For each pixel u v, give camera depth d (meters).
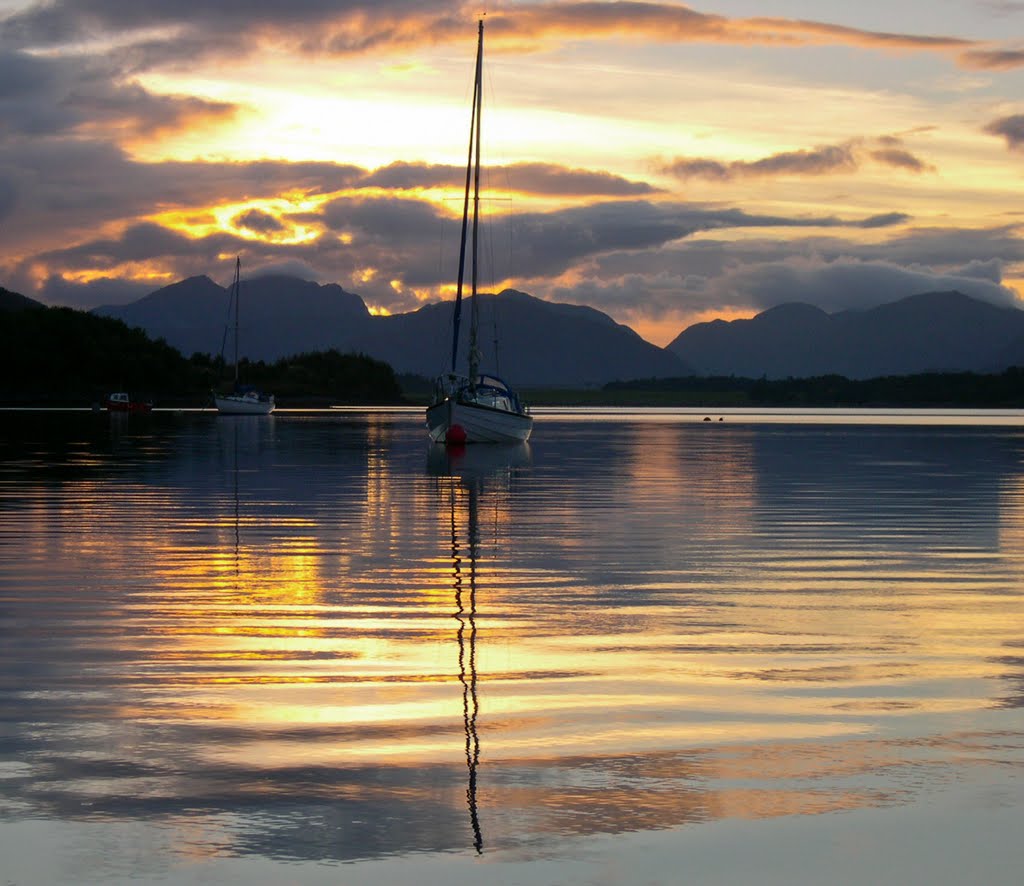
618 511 28.83
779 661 12.50
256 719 10.13
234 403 129.38
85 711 10.40
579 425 111.38
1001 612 15.49
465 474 41.72
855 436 83.06
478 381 62.69
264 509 28.89
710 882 6.96
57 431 79.12
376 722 10.05
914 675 11.88
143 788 8.40
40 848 7.38
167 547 21.83
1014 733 9.81
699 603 16.11
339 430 85.69
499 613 15.28
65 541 22.66
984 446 67.00
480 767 8.88
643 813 7.97
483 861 7.22
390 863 7.18
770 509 29.56
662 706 10.61
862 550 21.88
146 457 50.72
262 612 15.32
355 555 20.86
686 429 99.06
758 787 8.47
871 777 8.69
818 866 7.19
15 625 14.42
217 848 7.39
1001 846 7.47
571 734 9.73
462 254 62.44
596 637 13.75
